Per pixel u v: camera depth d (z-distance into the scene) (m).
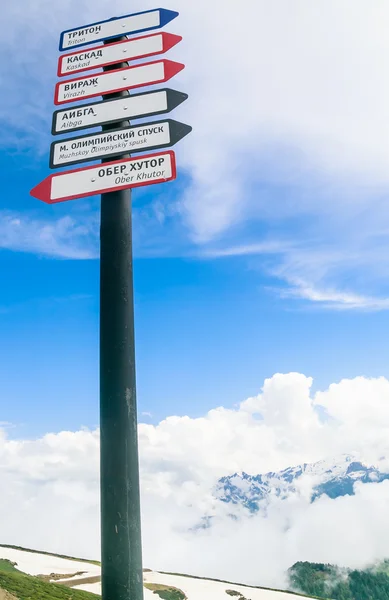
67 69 6.96
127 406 5.18
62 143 6.51
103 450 5.06
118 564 4.69
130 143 6.29
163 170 6.04
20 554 114.38
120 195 6.02
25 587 66.44
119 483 4.93
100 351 5.43
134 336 5.50
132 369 5.34
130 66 6.72
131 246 5.86
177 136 6.21
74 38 7.14
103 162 6.28
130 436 5.09
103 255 5.76
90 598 72.31
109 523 4.82
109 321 5.46
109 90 6.64
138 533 4.86
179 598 102.56
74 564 111.06
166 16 6.90
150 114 6.38
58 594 68.69
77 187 6.21
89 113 6.57
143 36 6.84
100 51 6.91
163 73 6.56
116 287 5.59
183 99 6.40
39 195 6.34
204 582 121.00
